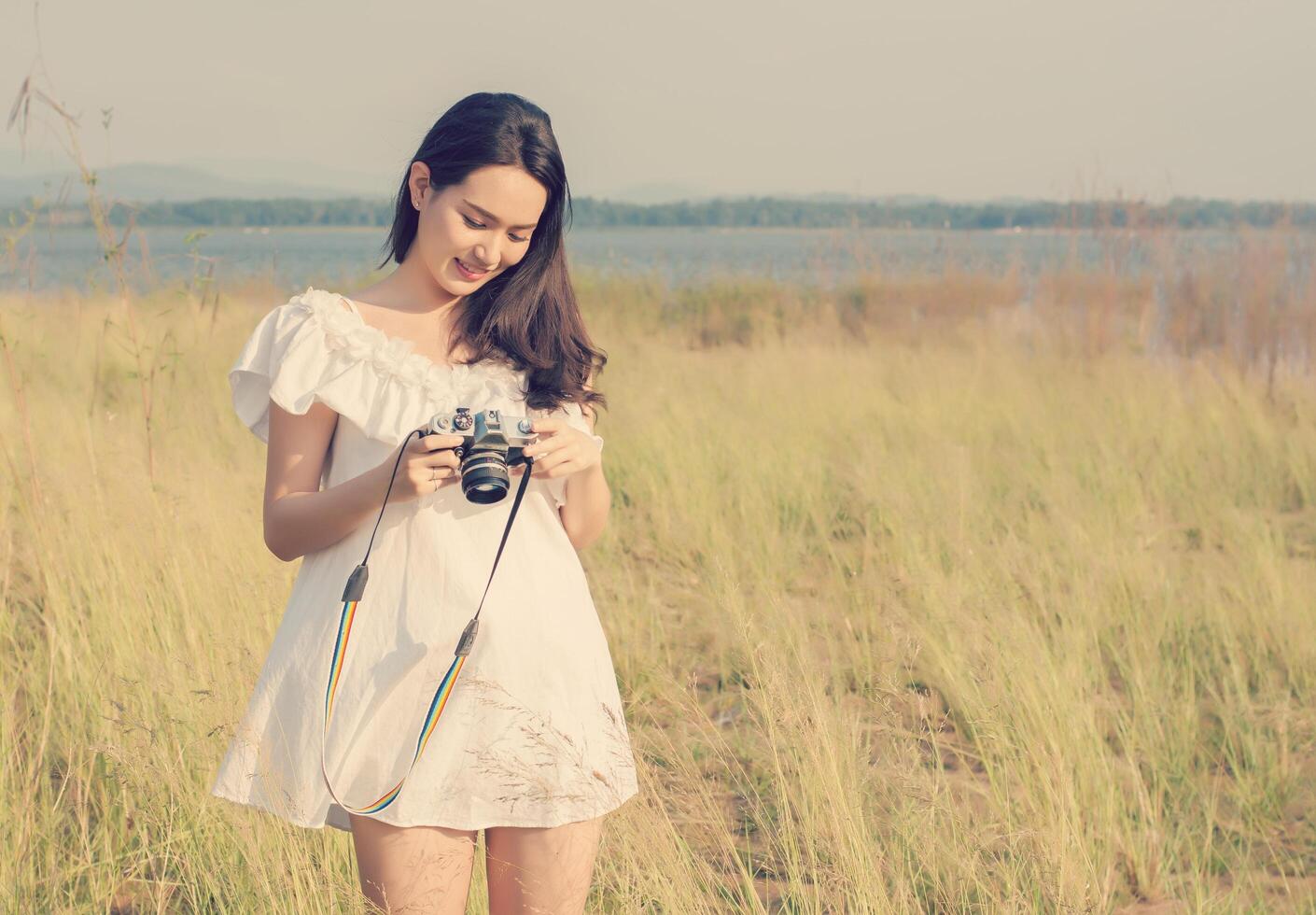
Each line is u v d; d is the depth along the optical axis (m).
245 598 3.78
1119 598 4.96
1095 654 4.40
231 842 2.79
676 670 4.38
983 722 3.47
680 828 3.11
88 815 3.07
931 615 4.35
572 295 1.98
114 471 4.80
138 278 5.44
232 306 11.88
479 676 1.78
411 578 1.80
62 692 3.52
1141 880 3.12
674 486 6.28
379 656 1.78
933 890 2.91
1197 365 9.83
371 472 1.73
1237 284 10.69
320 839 2.73
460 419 1.73
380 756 1.79
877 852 2.87
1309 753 3.94
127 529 4.23
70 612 3.87
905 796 3.01
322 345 1.82
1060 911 2.64
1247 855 3.27
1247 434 8.15
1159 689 4.20
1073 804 3.06
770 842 3.03
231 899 2.65
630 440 7.35
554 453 1.80
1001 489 6.76
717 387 9.77
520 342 1.91
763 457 7.05
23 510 4.55
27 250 4.57
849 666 4.16
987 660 3.80
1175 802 3.49
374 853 1.78
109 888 2.80
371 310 1.92
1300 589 5.10
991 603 4.35
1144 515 6.19
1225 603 5.03
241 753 1.81
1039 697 3.68
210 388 7.80
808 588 5.33
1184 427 8.18
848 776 3.04
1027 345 12.00
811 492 6.66
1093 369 10.39
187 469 5.61
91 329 8.95
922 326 14.29
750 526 5.96
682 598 5.14
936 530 5.50
